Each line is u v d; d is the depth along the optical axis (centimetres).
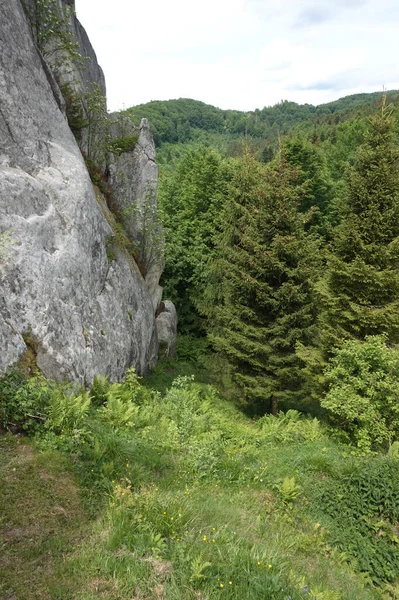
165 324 2166
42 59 1284
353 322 1467
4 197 955
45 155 1170
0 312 870
